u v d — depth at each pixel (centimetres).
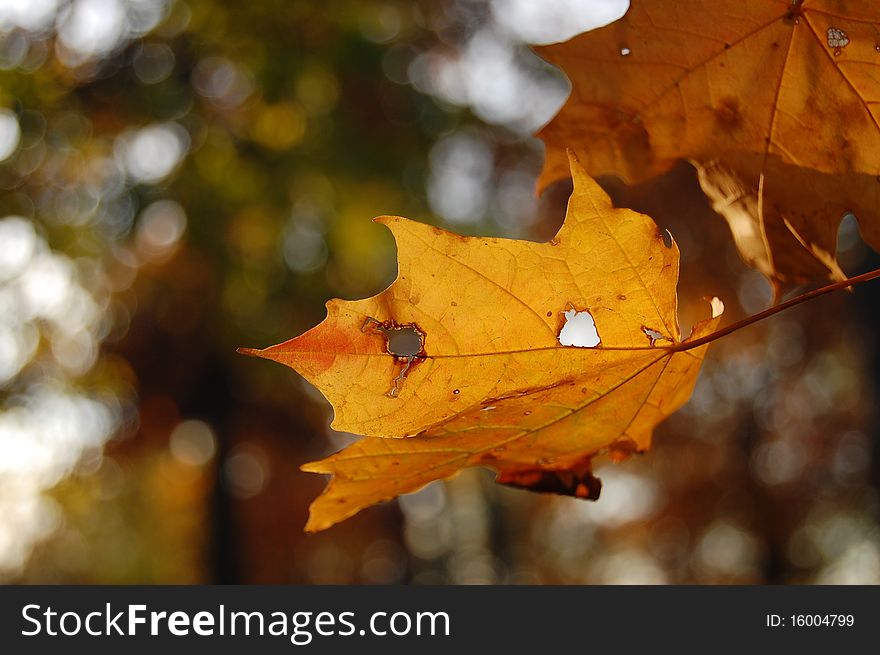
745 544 1439
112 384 965
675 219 1029
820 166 128
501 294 116
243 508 1512
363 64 792
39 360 830
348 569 1777
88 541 1598
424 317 116
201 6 747
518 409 126
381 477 133
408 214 901
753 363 1212
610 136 135
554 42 131
